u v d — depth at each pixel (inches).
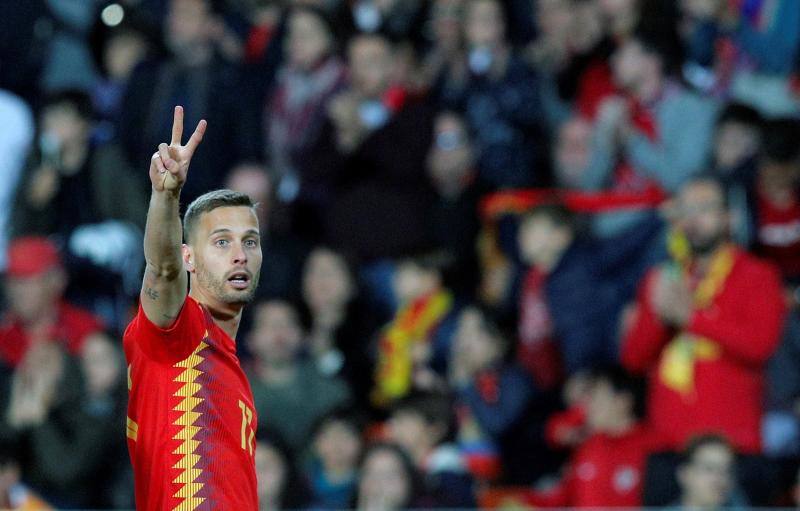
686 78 1594.5
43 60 1839.3
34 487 1378.0
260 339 1441.9
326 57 1700.3
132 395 682.2
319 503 1342.3
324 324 1513.3
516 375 1440.7
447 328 1497.3
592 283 1473.9
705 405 1342.3
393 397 1448.1
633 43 1557.6
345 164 1653.5
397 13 1811.0
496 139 1653.5
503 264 1596.9
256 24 1807.3
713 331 1343.5
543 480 1409.9
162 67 1694.1
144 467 675.4
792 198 1491.1
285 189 1667.1
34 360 1409.9
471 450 1413.6
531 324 1483.8
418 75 1748.3
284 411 1425.9
